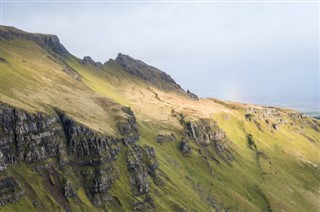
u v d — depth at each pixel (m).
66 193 177.50
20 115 181.50
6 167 163.12
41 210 160.00
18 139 176.25
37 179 172.38
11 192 156.12
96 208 186.75
